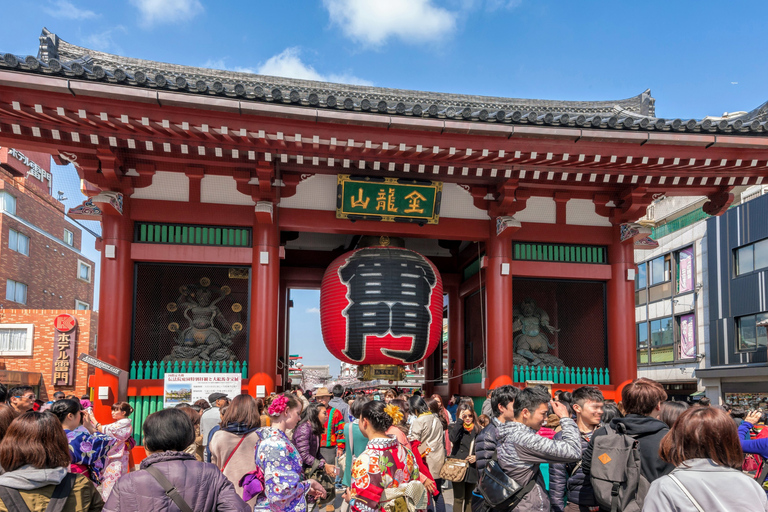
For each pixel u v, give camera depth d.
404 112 10.31
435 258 18.05
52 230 38.25
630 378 13.30
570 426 4.68
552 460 4.50
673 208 33.41
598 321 14.43
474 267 16.41
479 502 5.27
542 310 14.98
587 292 14.99
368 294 12.33
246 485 4.94
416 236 13.50
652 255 35.00
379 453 4.78
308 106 10.09
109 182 11.76
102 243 12.12
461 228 13.38
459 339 17.34
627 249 13.90
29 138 10.59
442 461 7.75
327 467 7.31
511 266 13.44
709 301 29.23
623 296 13.66
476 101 18.19
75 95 9.37
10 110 9.58
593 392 5.51
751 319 26.45
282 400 5.07
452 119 10.50
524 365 14.16
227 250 12.43
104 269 11.81
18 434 3.54
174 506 3.37
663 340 33.56
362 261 12.64
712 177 12.30
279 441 4.82
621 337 13.46
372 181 12.40
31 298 34.44
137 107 9.66
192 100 9.58
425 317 12.55
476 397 14.81
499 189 12.99
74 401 5.65
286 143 10.73
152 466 3.49
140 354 13.32
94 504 3.82
